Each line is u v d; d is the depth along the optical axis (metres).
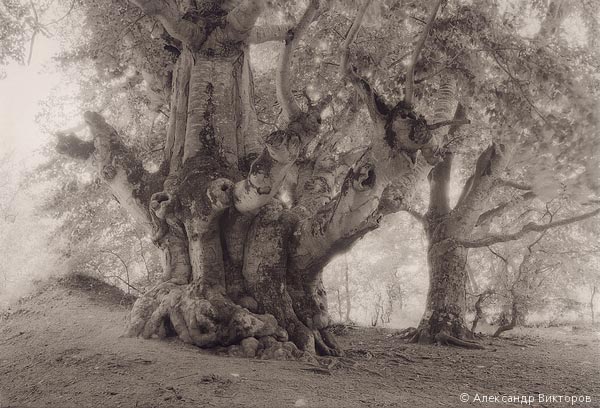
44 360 7.89
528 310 18.00
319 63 13.75
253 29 10.90
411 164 8.66
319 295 10.36
